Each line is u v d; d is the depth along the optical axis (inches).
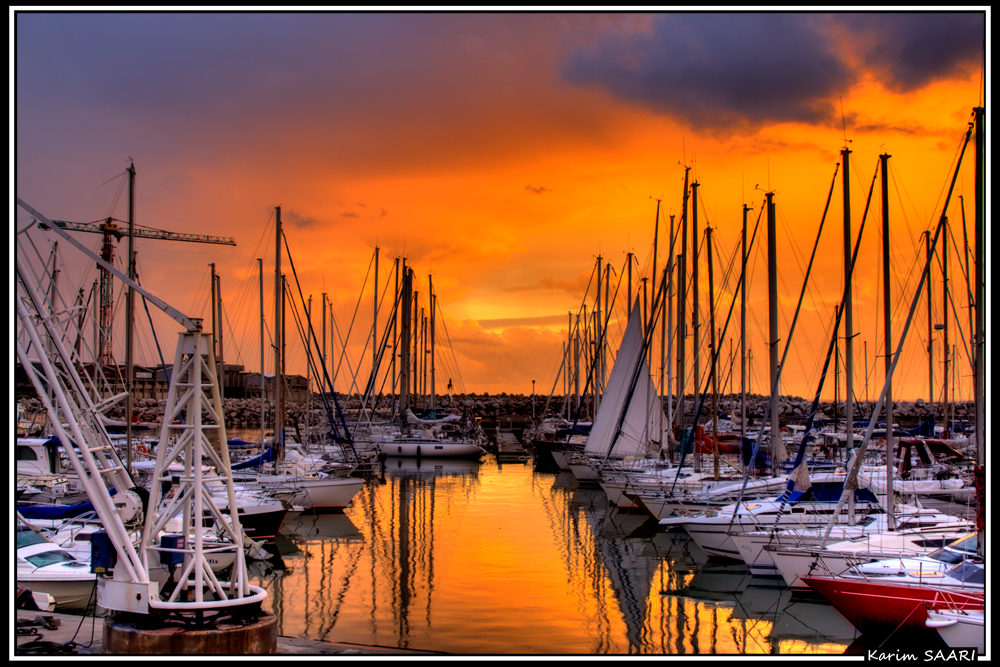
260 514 1249.4
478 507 1748.3
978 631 722.2
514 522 1541.6
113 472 754.2
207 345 625.6
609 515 1626.5
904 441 1651.1
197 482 592.1
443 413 3649.1
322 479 1627.7
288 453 2025.1
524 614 894.4
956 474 1467.8
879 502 1219.2
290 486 1567.4
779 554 951.6
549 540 1350.9
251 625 587.8
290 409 3454.7
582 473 2065.7
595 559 1190.9
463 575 1080.2
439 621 861.2
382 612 892.6
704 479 1561.3
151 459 1605.6
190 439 616.7
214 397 628.4
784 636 824.3
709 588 1016.9
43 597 783.7
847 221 1154.0
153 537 609.9
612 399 2036.2
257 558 1141.7
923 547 942.4
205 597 634.2
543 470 2615.7
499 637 810.2
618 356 2036.2
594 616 889.5
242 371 4571.9
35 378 612.4
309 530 1435.8
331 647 684.1
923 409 3277.6
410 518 1588.3
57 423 597.9
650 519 1507.1
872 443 2016.5
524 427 4473.4
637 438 1905.8
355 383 3019.2
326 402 2783.0
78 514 1037.8
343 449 2383.1
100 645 653.9
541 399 6181.1
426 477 2401.6
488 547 1284.4
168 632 569.9
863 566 850.8
